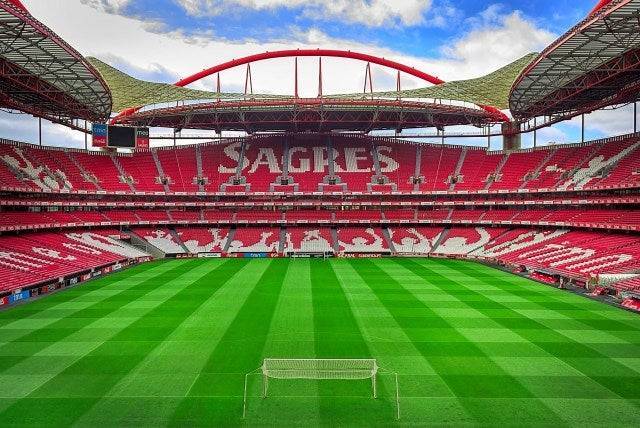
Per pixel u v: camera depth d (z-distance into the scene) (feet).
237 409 67.46
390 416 65.57
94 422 63.41
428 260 237.86
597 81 176.55
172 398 70.90
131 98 245.45
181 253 251.19
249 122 279.49
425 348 93.86
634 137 226.38
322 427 62.49
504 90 234.17
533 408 67.87
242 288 157.28
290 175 287.89
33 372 80.89
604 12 120.78
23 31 129.39
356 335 102.58
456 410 67.36
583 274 163.53
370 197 280.31
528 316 118.93
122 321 113.50
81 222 231.50
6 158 222.07
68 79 178.70
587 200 214.69
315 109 256.11
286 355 89.56
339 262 230.07
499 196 262.06
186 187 274.98
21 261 167.43
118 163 279.28
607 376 79.46
